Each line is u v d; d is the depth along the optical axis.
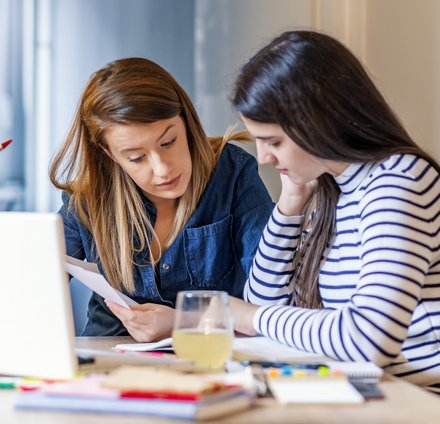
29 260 1.20
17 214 1.22
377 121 1.52
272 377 1.18
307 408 1.07
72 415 1.03
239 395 1.06
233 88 1.57
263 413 1.05
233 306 1.68
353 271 1.60
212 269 2.10
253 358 1.39
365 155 1.51
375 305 1.35
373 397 1.12
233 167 2.15
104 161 2.04
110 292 1.62
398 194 1.44
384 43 3.06
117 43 2.99
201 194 2.09
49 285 1.20
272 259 1.85
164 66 3.03
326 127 1.47
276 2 3.11
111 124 1.85
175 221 2.07
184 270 2.09
